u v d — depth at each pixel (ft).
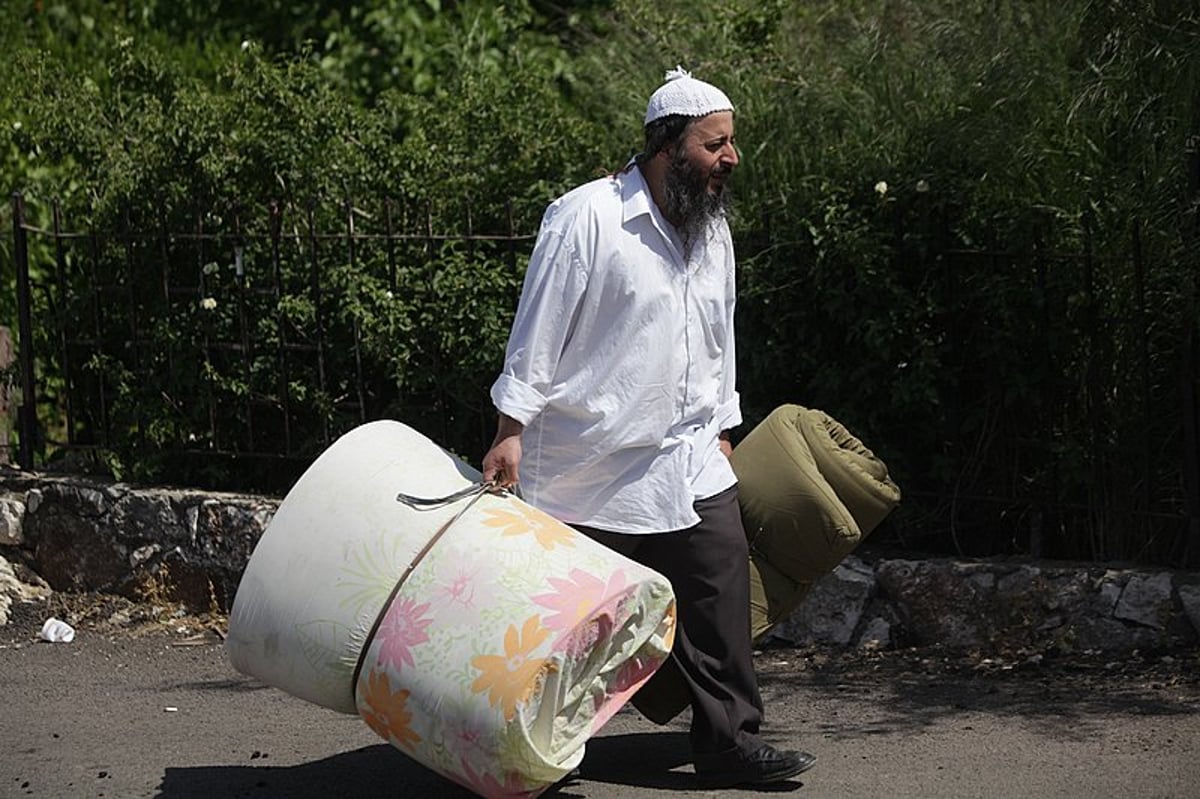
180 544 36.73
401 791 24.90
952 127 33.63
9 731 28.63
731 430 34.22
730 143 23.50
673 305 23.43
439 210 37.73
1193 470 30.76
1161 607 29.99
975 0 37.73
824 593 32.53
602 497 23.73
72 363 39.78
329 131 37.55
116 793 24.99
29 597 37.42
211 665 32.96
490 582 21.56
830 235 32.99
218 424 38.11
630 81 42.29
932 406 33.27
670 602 22.44
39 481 38.50
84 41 57.72
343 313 36.27
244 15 58.29
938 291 32.86
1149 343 31.65
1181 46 32.12
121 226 38.63
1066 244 32.30
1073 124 32.94
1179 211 31.12
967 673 30.19
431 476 22.82
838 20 43.14
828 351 33.81
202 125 37.42
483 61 48.39
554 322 23.08
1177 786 23.76
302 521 22.63
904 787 24.12
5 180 44.91
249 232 37.50
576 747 22.13
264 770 26.05
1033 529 32.68
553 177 37.83
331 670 22.11
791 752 24.06
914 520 33.68
